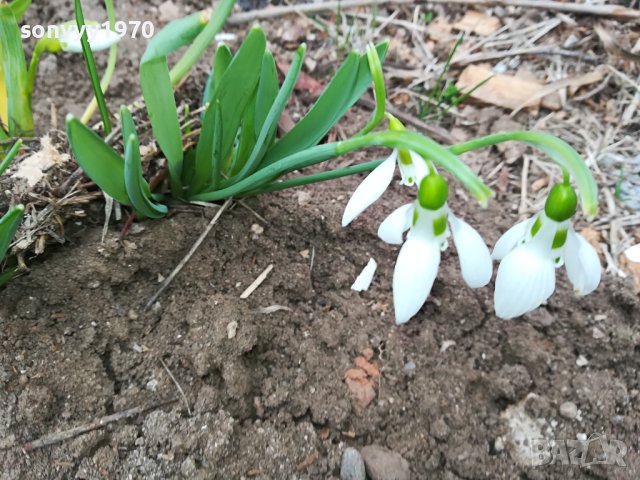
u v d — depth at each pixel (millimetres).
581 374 180
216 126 159
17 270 166
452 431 169
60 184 176
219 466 156
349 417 168
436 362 179
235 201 193
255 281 184
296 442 162
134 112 202
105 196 181
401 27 280
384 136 123
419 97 253
